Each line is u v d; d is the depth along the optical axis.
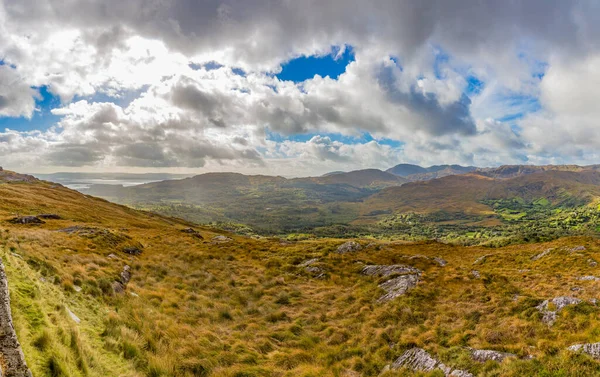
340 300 31.19
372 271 41.06
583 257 43.56
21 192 104.62
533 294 27.72
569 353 14.03
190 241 68.56
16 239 28.16
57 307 13.88
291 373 16.55
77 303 16.78
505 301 25.05
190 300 26.94
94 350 12.46
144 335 16.41
